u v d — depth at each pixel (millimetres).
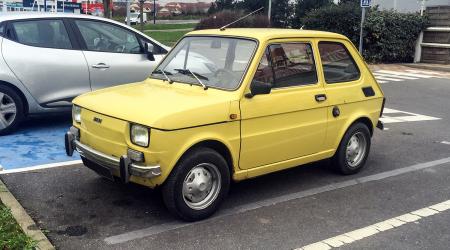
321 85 5637
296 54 5391
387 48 21328
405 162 7051
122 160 4387
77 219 4707
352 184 5988
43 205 4992
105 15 23500
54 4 18188
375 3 27359
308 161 5656
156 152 4285
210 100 4668
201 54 5422
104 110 4660
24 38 7422
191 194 4652
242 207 5137
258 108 4906
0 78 7137
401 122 9875
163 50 8594
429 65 20531
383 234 4629
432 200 5551
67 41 7672
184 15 59719
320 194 5602
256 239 4426
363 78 6246
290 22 28328
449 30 20844
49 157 6508
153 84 5430
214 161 4676
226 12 21766
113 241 4293
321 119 5609
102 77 7855
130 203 5109
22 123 8188
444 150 7797
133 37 8305
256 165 5082
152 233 4469
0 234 4043
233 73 4980
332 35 5855
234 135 4777
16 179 5676
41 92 7465
